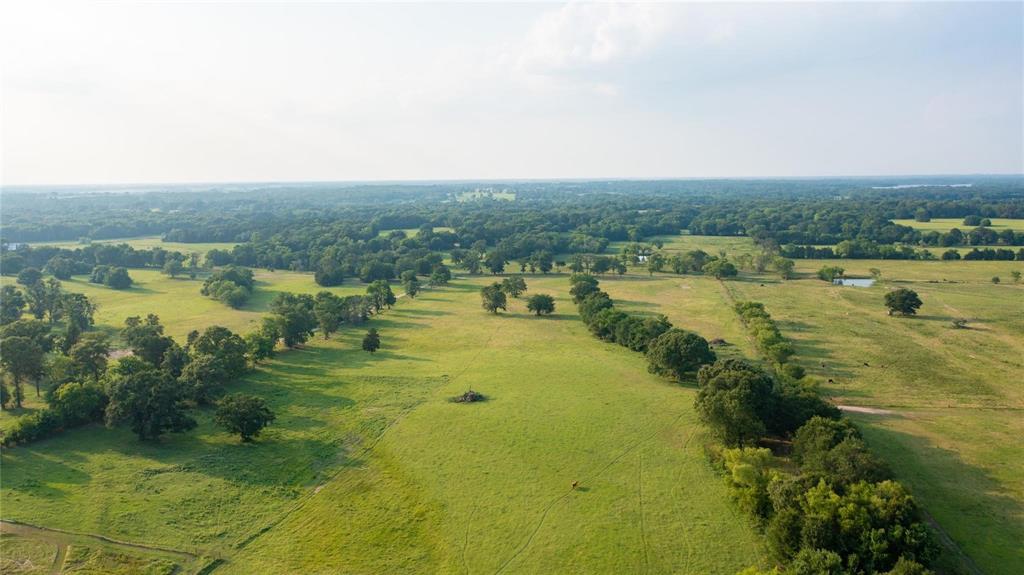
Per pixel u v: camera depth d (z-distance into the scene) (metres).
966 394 98.00
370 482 70.81
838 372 108.81
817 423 70.19
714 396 77.19
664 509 64.44
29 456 74.50
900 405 93.62
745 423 74.12
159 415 78.12
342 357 121.56
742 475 63.88
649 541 59.00
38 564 55.03
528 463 74.88
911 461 74.56
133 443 79.00
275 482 70.62
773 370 109.25
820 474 60.84
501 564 56.22
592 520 62.56
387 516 64.00
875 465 60.88
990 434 82.56
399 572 55.31
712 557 56.56
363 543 59.47
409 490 69.00
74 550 56.91
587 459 75.69
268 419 80.94
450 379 106.75
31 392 97.62
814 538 52.50
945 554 56.28
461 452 77.94
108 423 78.94
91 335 101.56
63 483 68.44
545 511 64.38
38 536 58.94
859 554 51.09
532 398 96.44
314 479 71.56
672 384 103.06
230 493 67.88
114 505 64.56
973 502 65.19
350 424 87.00
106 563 55.41
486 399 96.31
